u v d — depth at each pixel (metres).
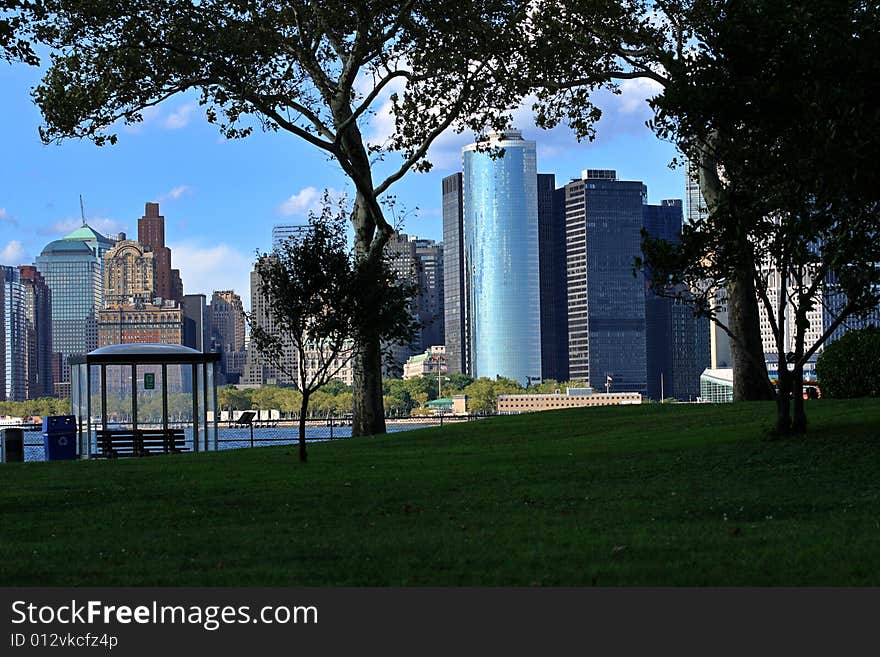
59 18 38.47
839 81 24.05
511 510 18.91
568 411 43.31
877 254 25.28
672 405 41.88
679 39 40.16
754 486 20.86
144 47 38.94
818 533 15.07
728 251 26.22
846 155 23.31
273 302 31.23
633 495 20.30
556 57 41.03
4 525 18.70
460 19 39.09
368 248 44.38
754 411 35.62
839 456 23.48
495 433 38.03
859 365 38.44
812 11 24.16
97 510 20.67
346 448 36.53
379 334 32.84
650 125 26.16
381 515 18.92
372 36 39.28
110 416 42.84
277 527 17.62
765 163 24.94
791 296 26.92
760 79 24.83
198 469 29.38
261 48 38.22
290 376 31.56
